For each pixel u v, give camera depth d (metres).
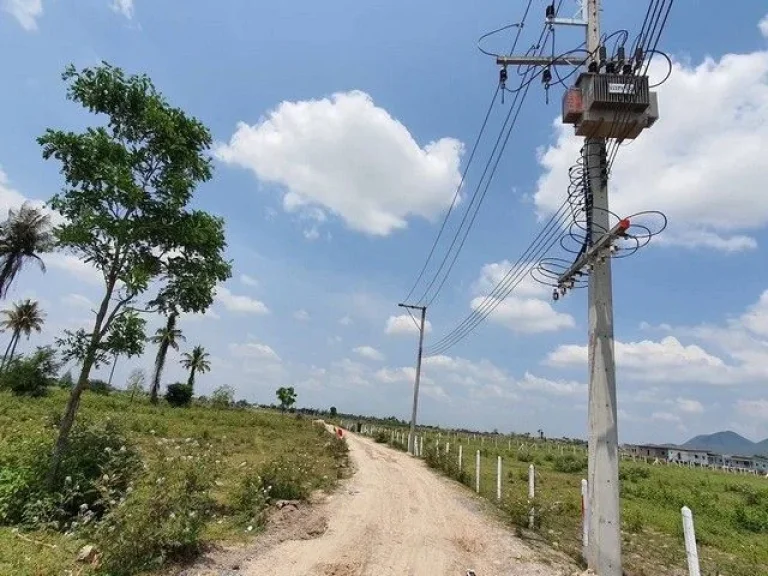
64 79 10.51
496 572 8.57
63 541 7.68
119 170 9.96
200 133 11.20
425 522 12.02
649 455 102.00
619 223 8.03
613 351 8.96
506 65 10.84
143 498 7.68
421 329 36.12
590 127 9.16
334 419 92.25
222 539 8.90
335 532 10.38
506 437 88.69
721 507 21.39
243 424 40.75
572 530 12.88
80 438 10.23
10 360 39.66
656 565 10.73
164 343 52.69
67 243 10.13
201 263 11.23
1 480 9.11
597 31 10.01
